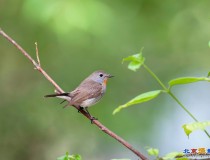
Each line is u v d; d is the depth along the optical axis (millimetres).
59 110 15273
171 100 15883
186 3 15133
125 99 15070
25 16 12414
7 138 15500
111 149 15391
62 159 5262
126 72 15039
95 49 14203
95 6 12234
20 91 15484
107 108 14719
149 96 4301
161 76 15594
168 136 15375
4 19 14477
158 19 15172
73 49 14352
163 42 15469
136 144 15102
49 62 14820
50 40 14305
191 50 15648
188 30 15391
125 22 14492
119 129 14555
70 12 11938
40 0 11938
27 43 14602
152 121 15289
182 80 4355
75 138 15461
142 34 15039
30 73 15398
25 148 15578
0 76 15461
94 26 12312
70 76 14703
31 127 15422
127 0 14438
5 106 15422
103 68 14766
